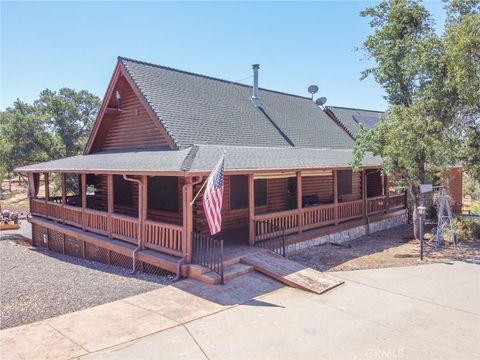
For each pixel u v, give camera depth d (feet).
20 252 48.70
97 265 38.47
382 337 18.53
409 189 44.86
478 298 24.32
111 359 16.30
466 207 75.31
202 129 41.24
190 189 29.17
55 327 19.83
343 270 31.42
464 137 40.57
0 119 102.47
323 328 19.62
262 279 28.02
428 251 38.50
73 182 97.86
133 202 46.80
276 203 47.14
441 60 36.94
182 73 50.80
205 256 30.81
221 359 16.33
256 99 56.65
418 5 39.73
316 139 54.95
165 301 23.72
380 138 40.01
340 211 45.55
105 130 51.62
